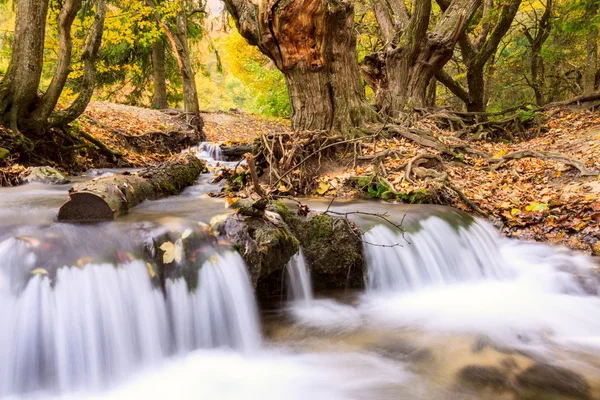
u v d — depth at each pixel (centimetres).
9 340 271
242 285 365
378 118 948
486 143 1130
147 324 320
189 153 823
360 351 343
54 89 821
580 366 315
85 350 292
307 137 769
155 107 2084
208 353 340
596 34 1530
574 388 286
